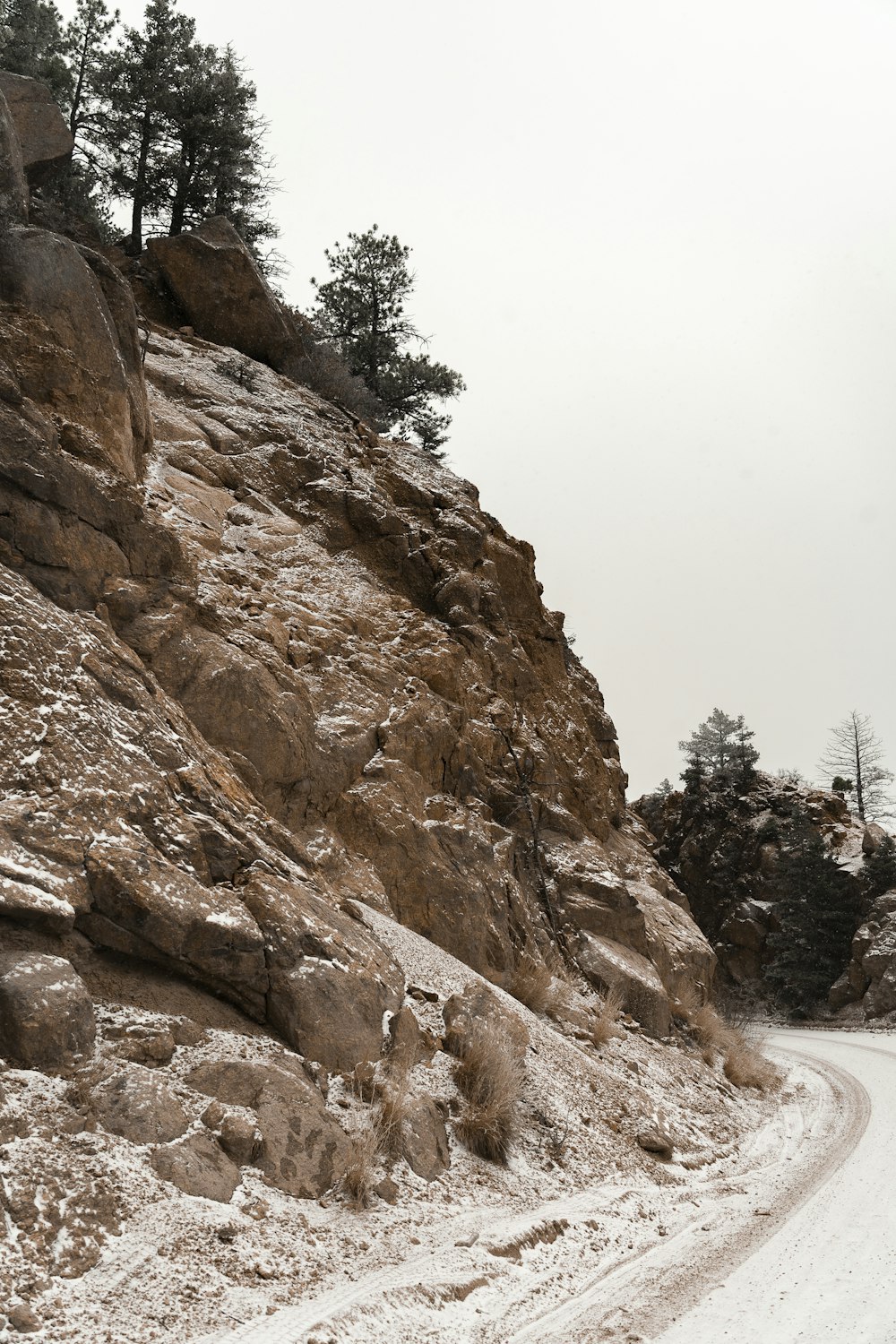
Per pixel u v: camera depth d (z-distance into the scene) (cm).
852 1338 519
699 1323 553
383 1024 873
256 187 3128
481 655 1905
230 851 863
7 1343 421
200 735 1039
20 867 680
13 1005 610
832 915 4825
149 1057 666
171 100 2928
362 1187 668
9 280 1209
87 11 3028
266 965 797
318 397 2448
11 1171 512
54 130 2095
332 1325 492
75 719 809
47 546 966
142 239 3091
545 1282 625
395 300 3559
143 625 1077
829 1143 1184
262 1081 689
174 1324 470
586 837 1966
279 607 1484
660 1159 1001
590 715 2534
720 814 6041
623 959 1683
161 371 2002
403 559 1905
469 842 1438
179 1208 555
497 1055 910
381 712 1467
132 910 728
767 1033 3734
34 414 1009
